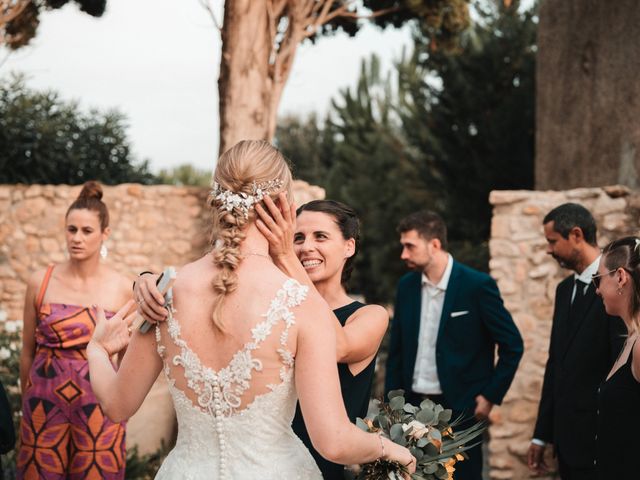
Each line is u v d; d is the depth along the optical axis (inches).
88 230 160.4
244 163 81.5
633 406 115.8
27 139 422.9
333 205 109.2
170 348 80.5
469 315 180.2
